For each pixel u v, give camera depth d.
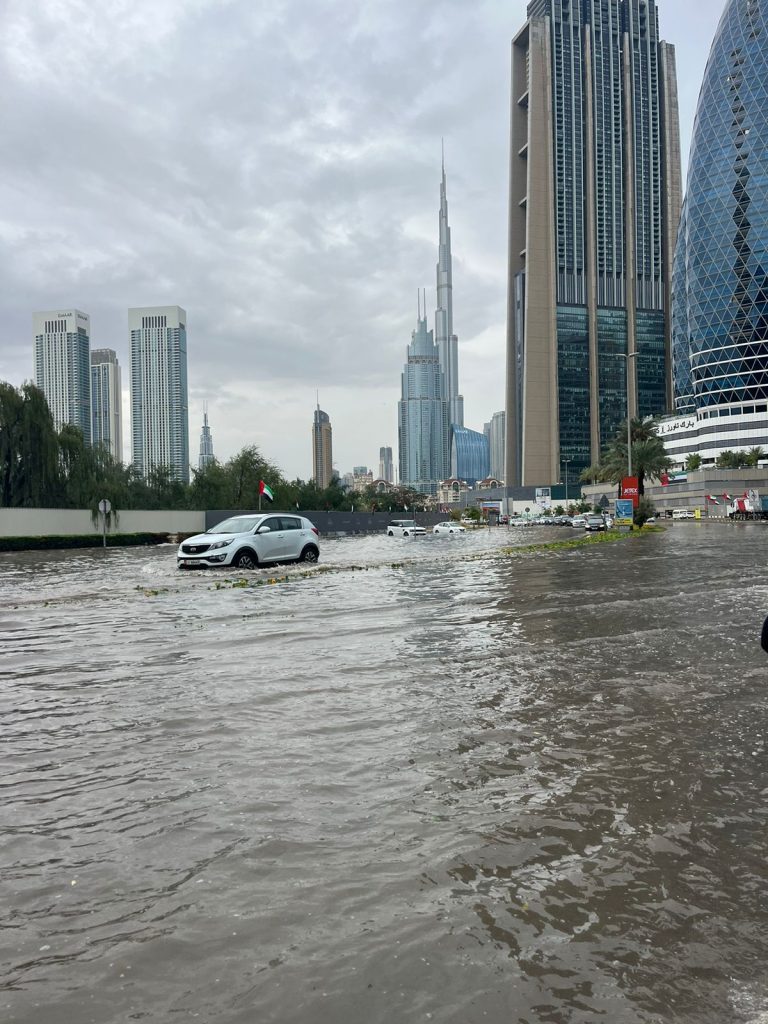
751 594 12.03
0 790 3.73
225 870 2.84
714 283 157.62
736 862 2.89
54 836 3.17
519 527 91.94
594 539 37.94
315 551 20.84
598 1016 2.01
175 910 2.56
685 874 2.80
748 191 152.00
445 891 2.68
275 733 4.65
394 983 2.15
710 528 56.47
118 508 48.28
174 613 10.45
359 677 6.25
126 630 8.97
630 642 7.74
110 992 2.12
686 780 3.78
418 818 3.32
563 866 2.86
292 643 7.95
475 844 3.06
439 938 2.38
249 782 3.80
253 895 2.65
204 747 4.39
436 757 4.17
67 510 44.12
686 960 2.27
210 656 7.28
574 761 4.09
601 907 2.57
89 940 2.39
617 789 3.66
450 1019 1.99
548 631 8.52
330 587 13.90
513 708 5.20
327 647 7.68
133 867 2.88
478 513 148.25
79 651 7.63
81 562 25.14
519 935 2.40
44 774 3.96
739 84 153.88
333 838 3.12
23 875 2.83
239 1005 2.05
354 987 2.13
